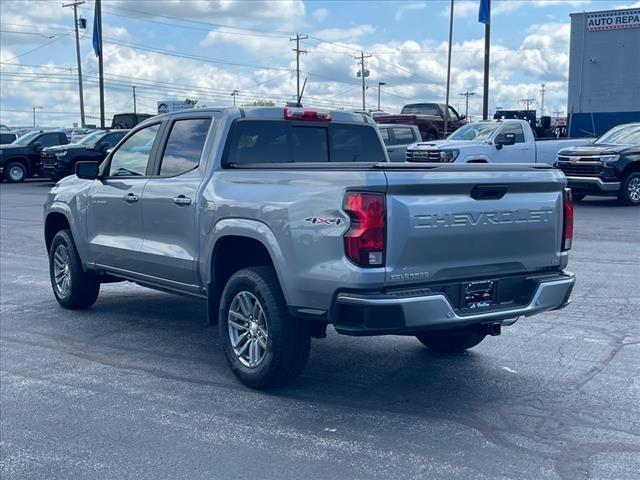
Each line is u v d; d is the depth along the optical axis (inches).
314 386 250.4
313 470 188.9
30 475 189.0
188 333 318.7
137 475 187.9
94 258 327.0
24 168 1242.0
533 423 217.5
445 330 234.1
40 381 258.8
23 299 384.8
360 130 297.4
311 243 217.3
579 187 775.7
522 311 229.0
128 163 307.4
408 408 230.4
